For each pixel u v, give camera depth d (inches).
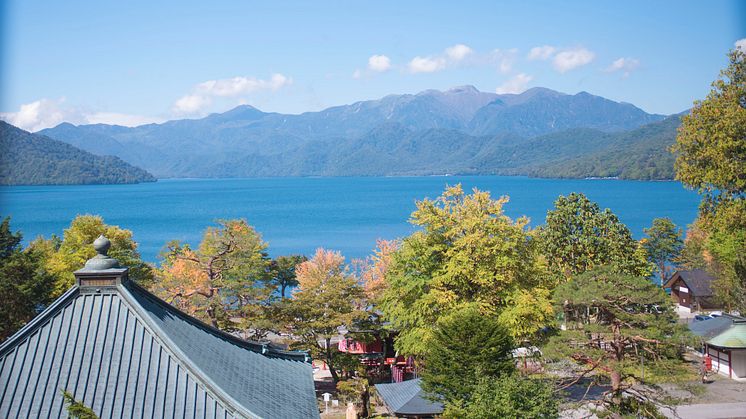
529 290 1982.0
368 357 2465.6
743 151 2303.2
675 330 1594.5
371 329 2239.2
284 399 1015.0
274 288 2679.6
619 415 1576.0
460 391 1453.0
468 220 1985.7
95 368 885.8
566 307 1855.3
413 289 2023.9
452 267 1932.8
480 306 1903.3
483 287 1983.3
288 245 7352.4
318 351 2217.0
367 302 2370.8
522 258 2053.4
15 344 901.2
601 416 1566.2
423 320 1958.7
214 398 882.8
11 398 852.0
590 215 2819.9
